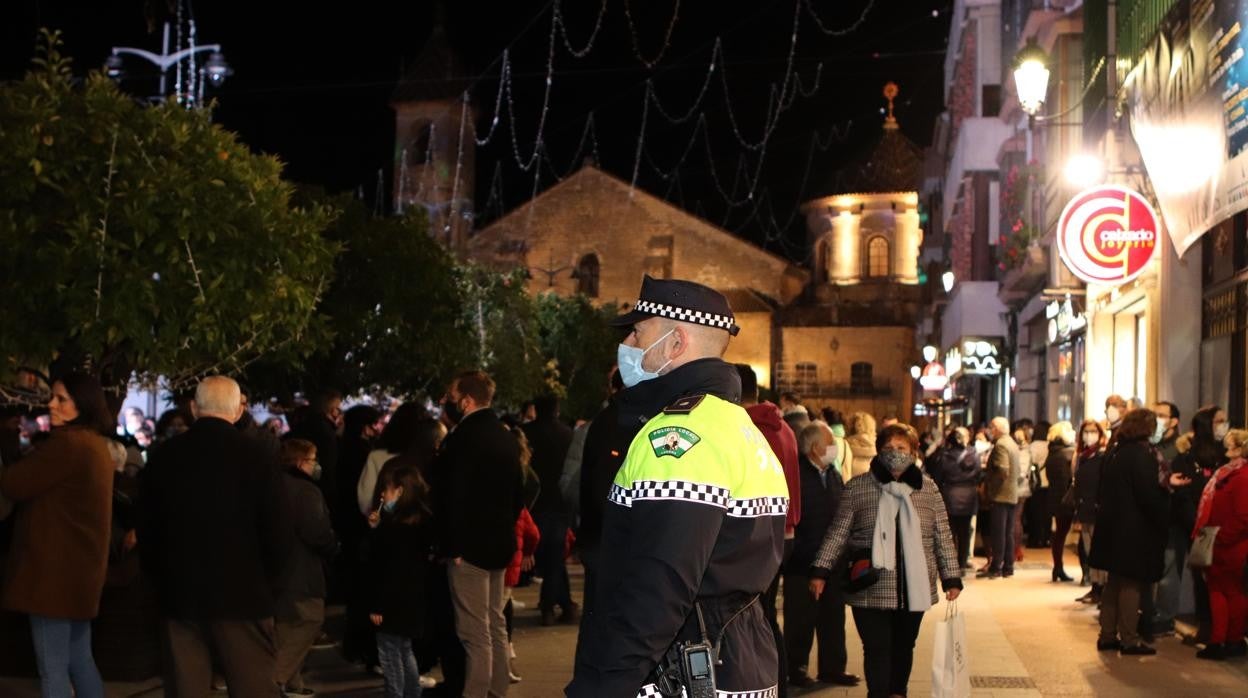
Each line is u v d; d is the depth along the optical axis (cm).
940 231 4466
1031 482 1959
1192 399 1538
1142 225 1517
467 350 2083
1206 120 1234
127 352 1067
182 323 1030
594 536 612
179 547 671
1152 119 1473
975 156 3008
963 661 787
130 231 1015
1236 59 1134
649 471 352
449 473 825
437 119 6328
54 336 1004
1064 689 952
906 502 804
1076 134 2002
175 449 682
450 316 2036
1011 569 1716
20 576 697
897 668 831
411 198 6297
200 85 2272
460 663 892
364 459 1191
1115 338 2027
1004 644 1155
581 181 6731
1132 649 1091
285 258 1119
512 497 838
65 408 722
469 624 824
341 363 1914
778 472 381
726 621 362
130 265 992
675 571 340
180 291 1023
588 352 4694
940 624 780
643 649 336
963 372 3256
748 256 6650
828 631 985
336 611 1373
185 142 1064
